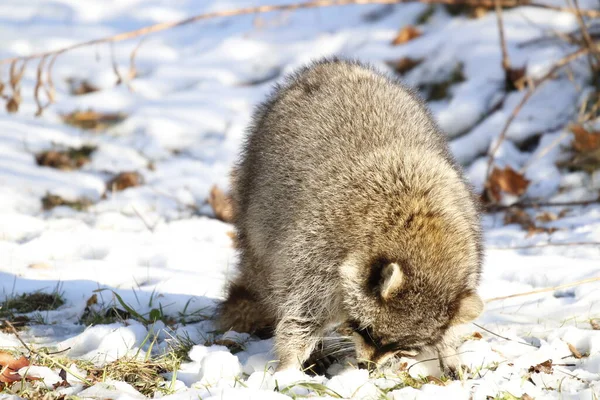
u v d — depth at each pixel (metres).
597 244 11.76
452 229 7.70
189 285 10.45
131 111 19.05
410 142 8.27
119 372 7.27
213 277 10.82
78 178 15.83
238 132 18.22
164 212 14.88
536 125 16.39
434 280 7.38
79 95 20.17
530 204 14.39
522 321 9.12
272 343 8.62
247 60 21.56
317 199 7.91
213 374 7.29
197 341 8.63
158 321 8.97
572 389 7.13
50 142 17.09
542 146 15.95
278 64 21.06
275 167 8.53
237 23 24.41
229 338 8.71
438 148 8.62
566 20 18.66
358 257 7.58
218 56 22.00
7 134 17.12
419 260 7.42
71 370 7.19
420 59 19.23
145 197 15.41
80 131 17.89
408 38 20.20
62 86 20.45
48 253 11.95
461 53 18.80
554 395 6.98
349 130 8.27
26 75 20.56
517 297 9.93
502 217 14.36
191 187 15.95
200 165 17.03
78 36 23.70
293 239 7.95
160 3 26.83
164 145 17.81
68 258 11.85
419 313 7.32
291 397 6.76
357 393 6.91
